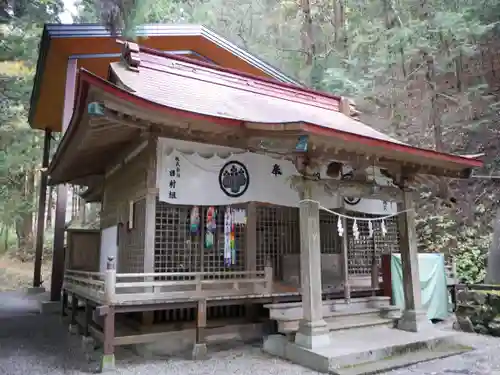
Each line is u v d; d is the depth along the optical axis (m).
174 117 6.20
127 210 8.22
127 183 8.52
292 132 6.12
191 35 11.94
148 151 7.16
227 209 7.72
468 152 16.05
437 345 6.94
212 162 7.50
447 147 16.36
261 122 6.24
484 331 8.36
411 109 17.14
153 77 8.50
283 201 8.01
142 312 7.22
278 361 6.33
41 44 12.25
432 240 14.95
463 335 8.27
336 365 5.71
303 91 11.28
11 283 20.78
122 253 8.55
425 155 7.31
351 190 7.34
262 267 8.37
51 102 15.03
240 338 7.62
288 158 7.47
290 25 23.02
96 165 10.54
